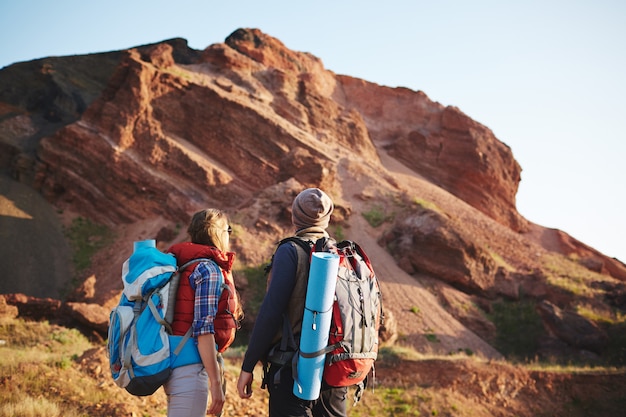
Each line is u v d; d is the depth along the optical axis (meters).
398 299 38.03
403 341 33.34
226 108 59.72
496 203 82.56
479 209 81.00
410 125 90.56
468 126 85.19
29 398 6.87
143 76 58.97
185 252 3.14
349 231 48.53
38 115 74.31
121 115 57.81
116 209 55.06
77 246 52.09
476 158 82.25
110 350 2.96
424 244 42.56
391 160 81.94
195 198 54.19
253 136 59.47
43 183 58.06
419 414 14.26
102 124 58.34
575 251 77.44
